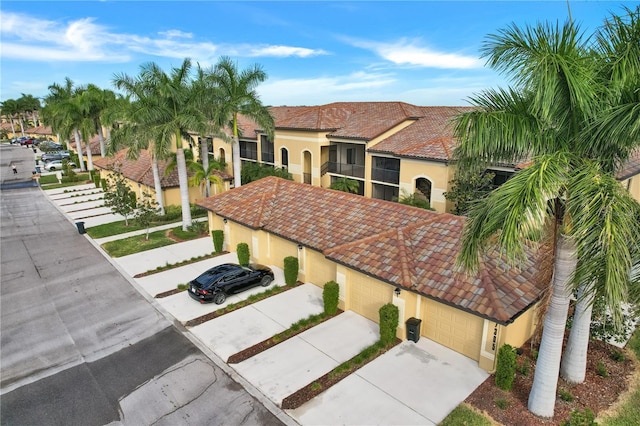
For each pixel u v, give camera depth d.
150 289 18.16
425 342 13.30
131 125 26.81
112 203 27.89
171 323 15.13
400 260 13.95
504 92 8.50
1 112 106.69
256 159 41.84
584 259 7.19
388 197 30.11
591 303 8.12
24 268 21.20
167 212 31.27
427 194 26.31
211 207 23.27
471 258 8.31
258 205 21.42
